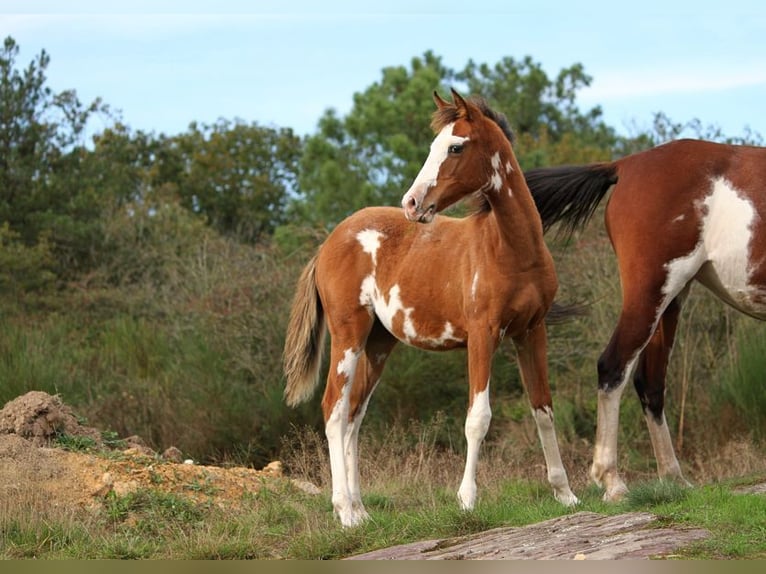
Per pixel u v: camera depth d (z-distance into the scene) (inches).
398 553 295.7
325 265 379.9
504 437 612.1
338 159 874.1
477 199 343.0
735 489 348.5
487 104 345.1
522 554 271.3
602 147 1460.4
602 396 371.2
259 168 1395.2
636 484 367.2
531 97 1592.0
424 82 872.3
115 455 406.0
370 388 384.8
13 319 786.8
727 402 575.5
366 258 371.2
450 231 357.7
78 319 863.7
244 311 673.0
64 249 952.9
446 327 353.4
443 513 323.9
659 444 386.6
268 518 359.6
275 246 768.3
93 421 629.6
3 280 860.0
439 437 616.1
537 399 343.0
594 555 257.1
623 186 382.3
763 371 555.5
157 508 367.2
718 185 366.0
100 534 346.0
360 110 890.1
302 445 502.6
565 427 598.2
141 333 765.3
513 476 461.1
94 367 735.1
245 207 1323.8
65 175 985.5
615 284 608.7
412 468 461.7
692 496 310.7
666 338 387.5
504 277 329.4
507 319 333.4
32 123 969.5
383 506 381.1
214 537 330.6
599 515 305.3
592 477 370.3
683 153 374.3
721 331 628.1
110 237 965.8
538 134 1489.9
